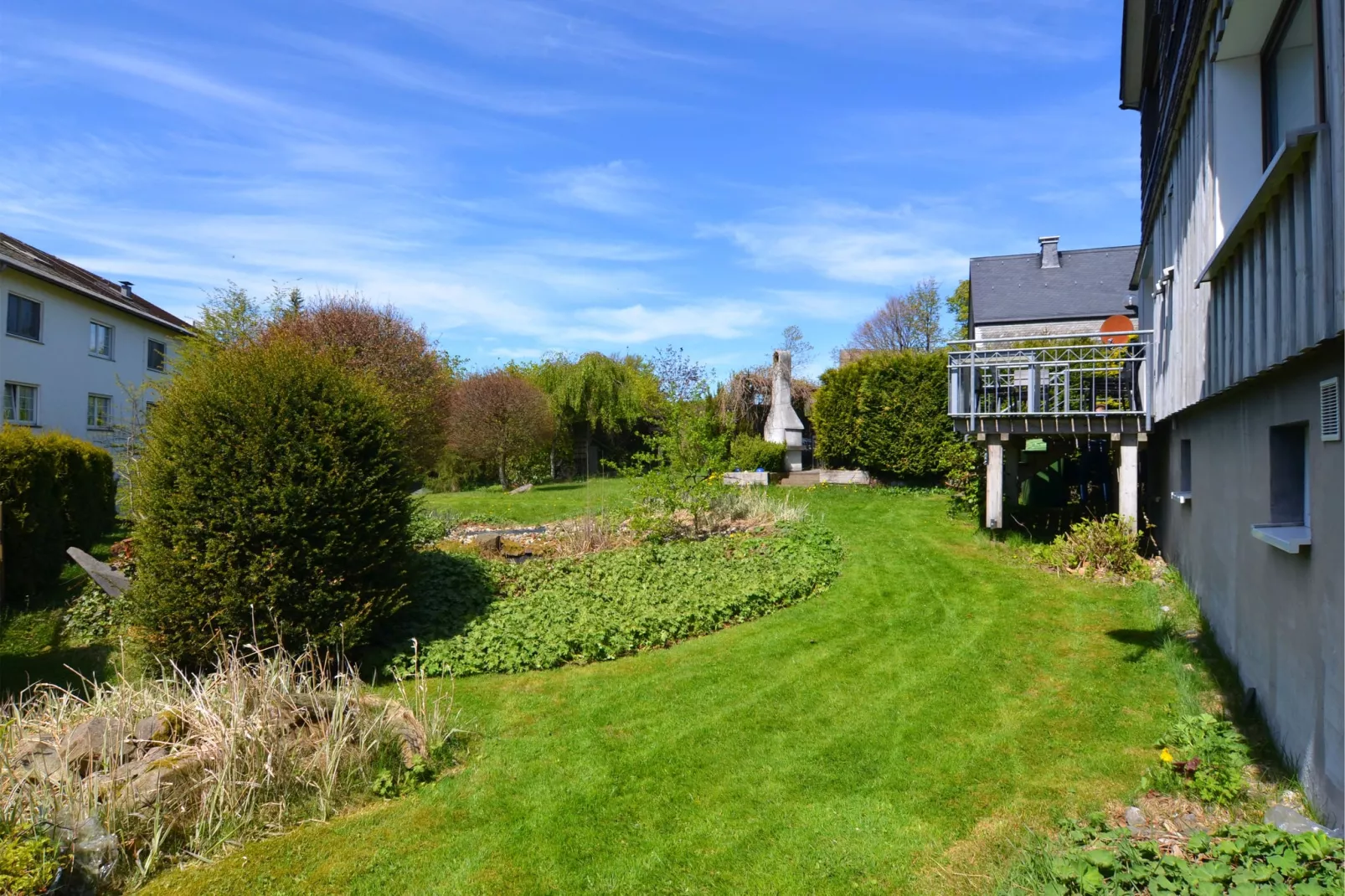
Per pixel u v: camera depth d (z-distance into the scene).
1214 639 5.84
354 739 4.20
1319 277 2.89
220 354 6.76
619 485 21.14
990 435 10.18
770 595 7.55
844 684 5.34
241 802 3.66
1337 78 2.77
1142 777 3.78
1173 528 8.34
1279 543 3.50
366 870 3.26
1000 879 2.93
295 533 5.63
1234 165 4.95
